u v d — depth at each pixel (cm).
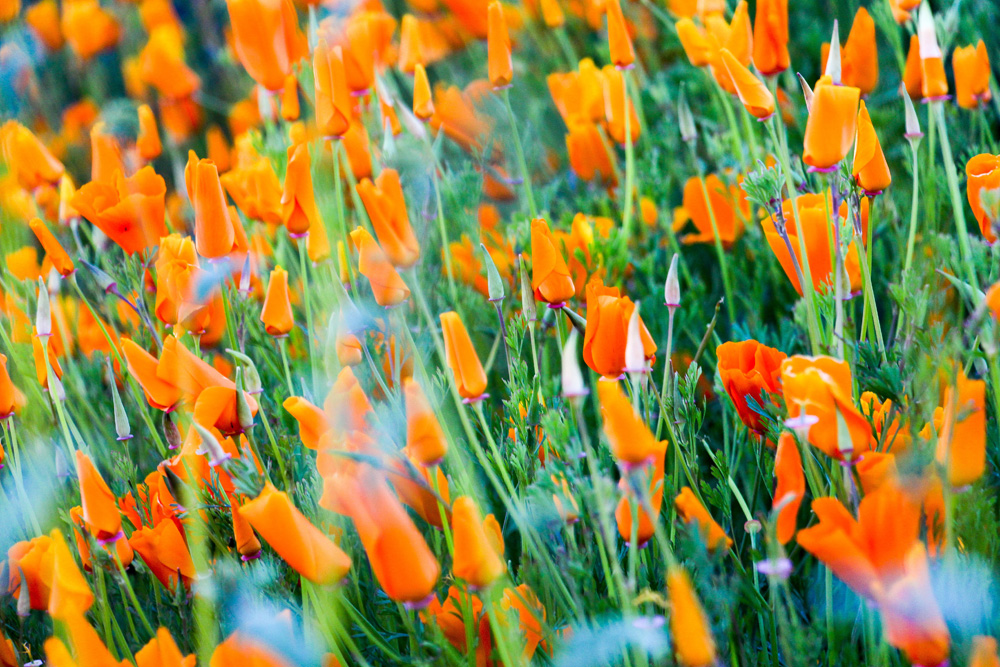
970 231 103
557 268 89
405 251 89
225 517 87
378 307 97
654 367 101
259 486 85
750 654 83
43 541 86
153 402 89
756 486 90
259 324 102
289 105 108
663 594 84
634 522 80
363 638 87
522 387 88
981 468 80
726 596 81
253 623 80
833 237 88
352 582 87
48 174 108
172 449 91
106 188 98
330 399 83
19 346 98
